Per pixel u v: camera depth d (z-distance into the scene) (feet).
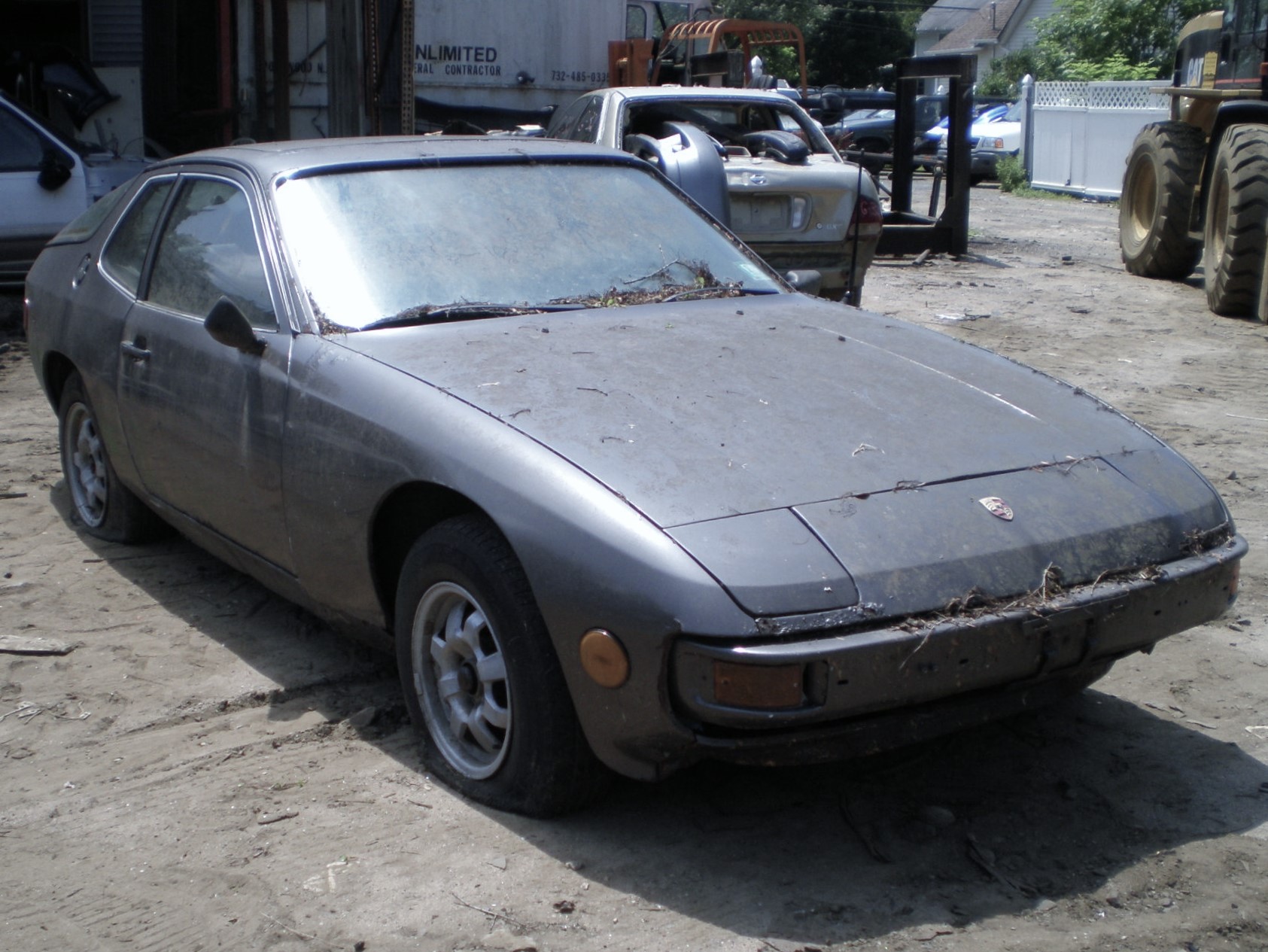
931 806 10.09
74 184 31.53
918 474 9.41
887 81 198.49
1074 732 11.46
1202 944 8.39
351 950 8.34
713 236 14.29
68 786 10.47
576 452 9.24
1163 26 98.99
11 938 8.50
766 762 8.47
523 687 9.30
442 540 9.84
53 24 54.80
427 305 11.80
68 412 16.61
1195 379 26.35
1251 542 16.43
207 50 54.19
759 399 10.27
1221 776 10.68
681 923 8.58
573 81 56.80
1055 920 8.64
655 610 8.27
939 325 32.01
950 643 8.42
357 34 40.91
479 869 9.20
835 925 8.56
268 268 12.11
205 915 8.71
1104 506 9.63
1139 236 42.14
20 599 14.51
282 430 11.34
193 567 15.61
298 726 11.51
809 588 8.28
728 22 53.36
